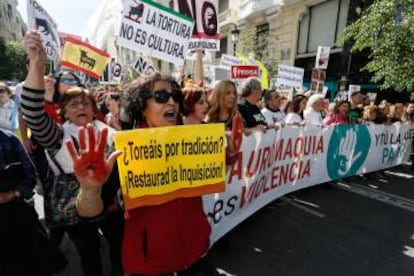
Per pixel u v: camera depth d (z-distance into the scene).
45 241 1.78
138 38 3.87
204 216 1.97
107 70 9.77
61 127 2.09
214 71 9.11
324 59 8.27
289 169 4.38
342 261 2.98
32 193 1.87
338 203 4.50
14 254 1.66
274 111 4.75
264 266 2.86
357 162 5.62
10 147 1.77
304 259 3.00
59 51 4.63
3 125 3.85
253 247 3.19
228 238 3.37
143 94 1.68
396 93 9.97
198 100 2.52
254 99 3.83
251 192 3.54
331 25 12.72
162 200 1.71
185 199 1.82
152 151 1.68
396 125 6.23
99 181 1.36
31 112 1.79
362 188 5.26
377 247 3.27
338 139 5.14
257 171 3.57
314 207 4.32
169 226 1.72
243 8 17.27
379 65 6.91
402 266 2.94
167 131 1.71
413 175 6.19
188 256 1.84
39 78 1.78
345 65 11.62
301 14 13.80
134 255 1.70
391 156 6.35
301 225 3.73
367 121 6.22
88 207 1.44
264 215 4.00
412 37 6.12
